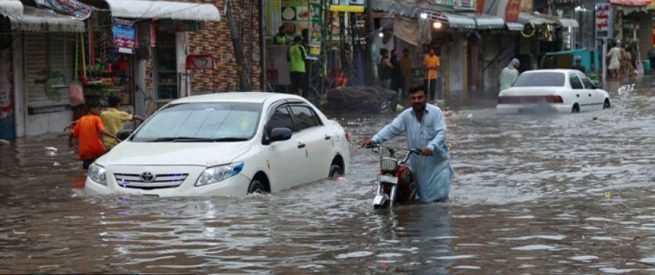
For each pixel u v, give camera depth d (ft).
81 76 122.93
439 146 59.21
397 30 185.98
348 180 71.72
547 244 47.80
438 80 207.21
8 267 43.16
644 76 285.84
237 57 146.82
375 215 56.34
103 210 57.21
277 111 68.13
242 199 60.34
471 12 216.74
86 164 79.97
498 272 41.91
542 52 259.60
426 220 54.65
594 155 89.04
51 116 121.08
